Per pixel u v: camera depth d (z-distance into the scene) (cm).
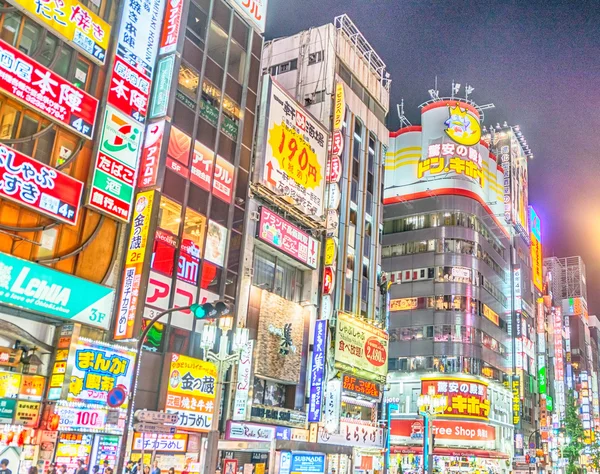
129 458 2595
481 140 8062
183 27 3027
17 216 2302
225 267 3312
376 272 5144
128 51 2814
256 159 3672
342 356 4150
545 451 8188
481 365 6631
